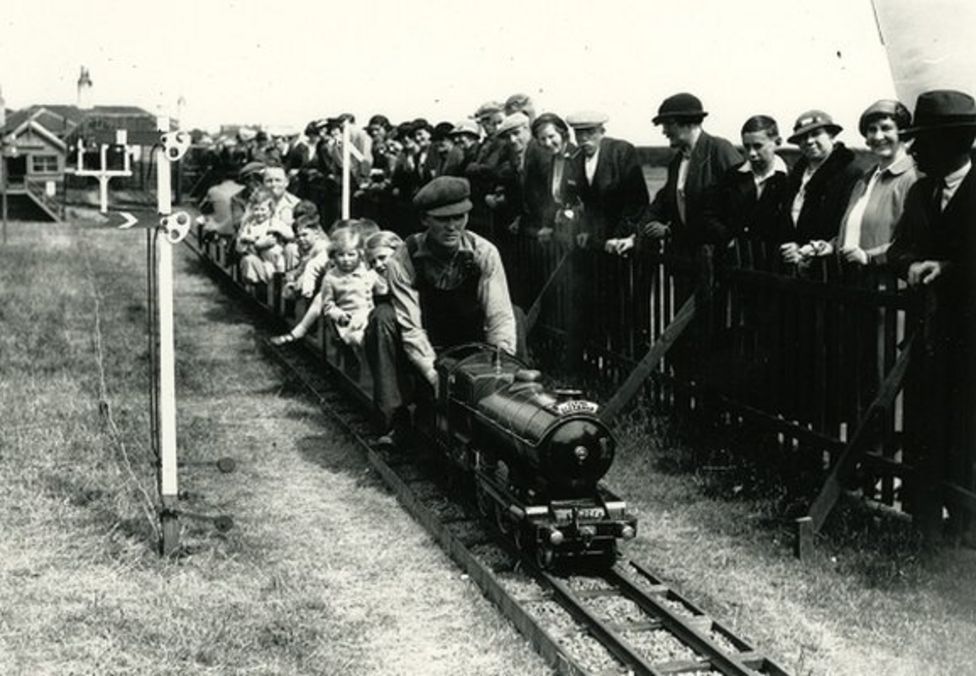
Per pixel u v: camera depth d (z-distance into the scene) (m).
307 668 5.82
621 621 6.37
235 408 11.42
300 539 7.78
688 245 10.49
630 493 8.68
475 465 7.89
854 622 6.39
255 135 25.70
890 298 7.55
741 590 6.87
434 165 15.86
